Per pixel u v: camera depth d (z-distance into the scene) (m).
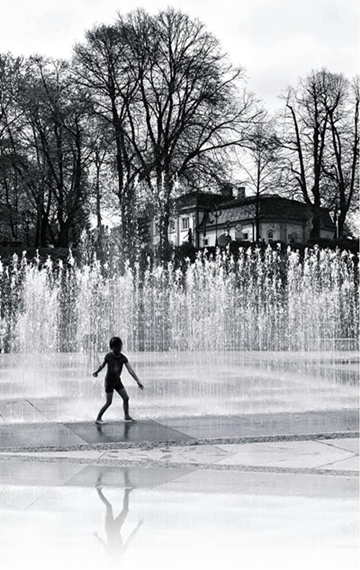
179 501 6.10
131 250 43.88
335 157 55.09
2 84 48.44
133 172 45.72
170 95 44.16
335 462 7.68
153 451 8.31
